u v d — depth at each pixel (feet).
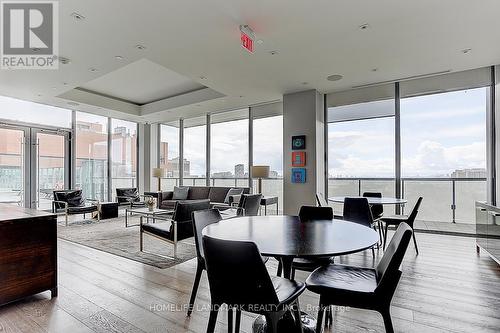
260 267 4.42
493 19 10.10
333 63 14.14
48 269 8.11
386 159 17.97
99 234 16.51
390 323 4.85
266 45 12.18
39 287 7.90
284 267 6.68
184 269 10.58
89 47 12.35
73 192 21.48
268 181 22.90
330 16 9.91
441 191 17.92
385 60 13.79
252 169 20.02
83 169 25.29
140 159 30.01
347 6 9.32
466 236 15.35
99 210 21.18
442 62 14.03
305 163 18.57
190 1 9.02
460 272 9.95
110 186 27.25
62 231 17.40
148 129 30.07
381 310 4.89
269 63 14.16
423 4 9.21
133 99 25.20
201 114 26.35
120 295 8.27
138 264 11.12
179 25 10.52
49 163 22.98
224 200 23.08
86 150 25.55
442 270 10.16
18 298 7.54
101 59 13.60
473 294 8.20
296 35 11.30
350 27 10.66
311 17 9.99
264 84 17.46
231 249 4.54
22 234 7.69
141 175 29.91
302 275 9.81
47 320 6.87
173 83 20.90
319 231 6.46
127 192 25.61
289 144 19.22
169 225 13.08
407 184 18.56
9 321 6.83
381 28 10.75
